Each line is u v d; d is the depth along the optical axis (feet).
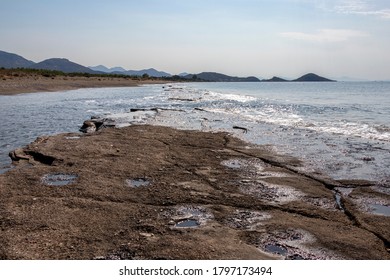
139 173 32.19
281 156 39.81
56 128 62.75
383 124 65.26
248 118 75.72
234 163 36.68
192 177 31.45
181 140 47.83
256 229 21.63
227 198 26.63
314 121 70.59
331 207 25.49
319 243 20.02
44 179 29.99
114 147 42.01
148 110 87.45
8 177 30.32
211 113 84.89
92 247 18.99
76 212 23.31
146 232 20.88
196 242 19.70
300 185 29.94
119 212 23.56
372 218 23.41
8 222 21.57
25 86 165.27
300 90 278.26
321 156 40.04
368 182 31.01
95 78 318.86
